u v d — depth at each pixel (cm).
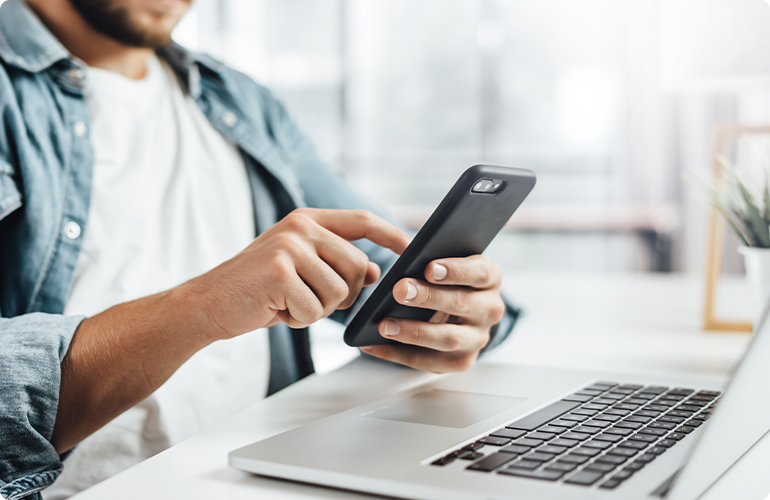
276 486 35
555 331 86
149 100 82
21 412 43
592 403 44
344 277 49
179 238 78
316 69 417
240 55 414
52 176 69
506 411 43
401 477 31
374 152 420
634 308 105
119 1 74
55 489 65
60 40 78
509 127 394
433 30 402
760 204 68
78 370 47
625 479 30
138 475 37
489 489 29
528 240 390
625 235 358
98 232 72
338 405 53
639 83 347
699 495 29
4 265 66
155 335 47
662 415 41
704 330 86
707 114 332
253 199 86
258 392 79
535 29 383
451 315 58
